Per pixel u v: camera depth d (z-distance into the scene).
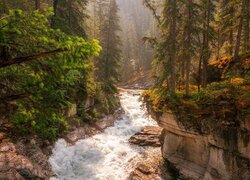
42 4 21.67
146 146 22.25
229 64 23.30
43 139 17.95
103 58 38.22
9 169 13.10
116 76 39.16
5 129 15.51
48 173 16.05
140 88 62.38
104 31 38.78
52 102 6.48
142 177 16.94
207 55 19.28
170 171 17.33
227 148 13.38
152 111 19.05
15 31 4.79
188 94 17.73
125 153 20.92
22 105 6.12
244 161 12.73
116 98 37.41
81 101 26.17
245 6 21.16
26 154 15.30
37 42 5.22
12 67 5.48
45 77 5.83
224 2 27.78
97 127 26.45
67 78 6.07
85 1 26.84
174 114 16.22
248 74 20.12
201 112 15.02
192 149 16.05
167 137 18.19
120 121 30.86
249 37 27.77
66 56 5.11
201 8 17.92
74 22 25.64
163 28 19.25
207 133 14.36
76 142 21.50
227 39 30.38
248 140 12.43
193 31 17.83
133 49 82.94
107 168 18.48
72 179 16.91
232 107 13.74
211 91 16.80
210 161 14.55
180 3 18.92
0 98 5.51
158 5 20.55
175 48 18.56
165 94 17.92
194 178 15.62
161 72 19.38
